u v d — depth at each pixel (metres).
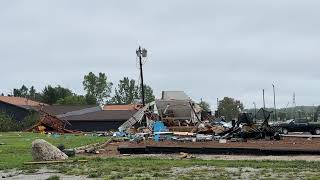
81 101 119.50
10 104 82.44
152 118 50.31
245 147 23.47
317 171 15.97
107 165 18.16
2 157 21.47
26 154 23.17
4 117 68.38
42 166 18.14
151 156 22.61
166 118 50.09
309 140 31.03
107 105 92.88
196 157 21.95
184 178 14.26
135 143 28.22
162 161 19.61
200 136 33.28
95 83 142.12
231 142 28.88
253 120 34.00
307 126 50.91
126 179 14.20
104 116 74.19
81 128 73.75
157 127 42.53
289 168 16.89
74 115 76.62
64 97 123.12
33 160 19.61
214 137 32.75
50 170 16.94
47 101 125.94
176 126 47.03
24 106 84.06
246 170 16.36
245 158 21.17
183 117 52.91
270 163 18.56
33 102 95.75
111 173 15.76
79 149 25.91
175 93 55.69
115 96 140.38
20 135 46.44
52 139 37.44
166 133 36.44
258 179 14.05
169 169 16.77
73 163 18.97
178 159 20.81
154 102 52.97
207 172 15.85
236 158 21.23
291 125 51.44
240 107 108.00
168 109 52.84
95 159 20.48
